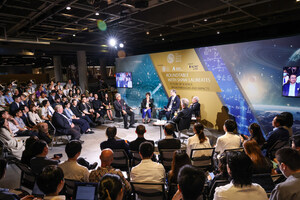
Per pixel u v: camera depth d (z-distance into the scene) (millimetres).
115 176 1329
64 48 12430
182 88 7914
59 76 18172
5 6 5555
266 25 9898
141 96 9656
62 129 5785
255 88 5891
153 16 7395
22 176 2854
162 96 8727
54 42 11586
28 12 6281
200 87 7297
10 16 6590
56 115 5730
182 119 5852
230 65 6352
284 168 1566
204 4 6184
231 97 6488
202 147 3373
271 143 3408
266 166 2246
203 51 6992
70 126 5914
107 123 8359
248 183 1385
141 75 9453
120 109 7605
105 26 8062
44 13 6488
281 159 1566
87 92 12531
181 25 9070
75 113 7281
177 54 7820
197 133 3400
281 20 8508
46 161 2740
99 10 6070
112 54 16219
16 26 7949
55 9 5961
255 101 5930
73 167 2451
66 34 9594
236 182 1393
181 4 6164
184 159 2227
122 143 3561
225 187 1438
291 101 5227
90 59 21172
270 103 5641
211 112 7113
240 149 2963
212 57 6785
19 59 17609
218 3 6129
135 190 2359
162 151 3238
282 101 5398
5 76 14977
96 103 8547
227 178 2088
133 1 5621
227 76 6480
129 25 8680
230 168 1404
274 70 5461
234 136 3326
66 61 20281
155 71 8789
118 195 1274
